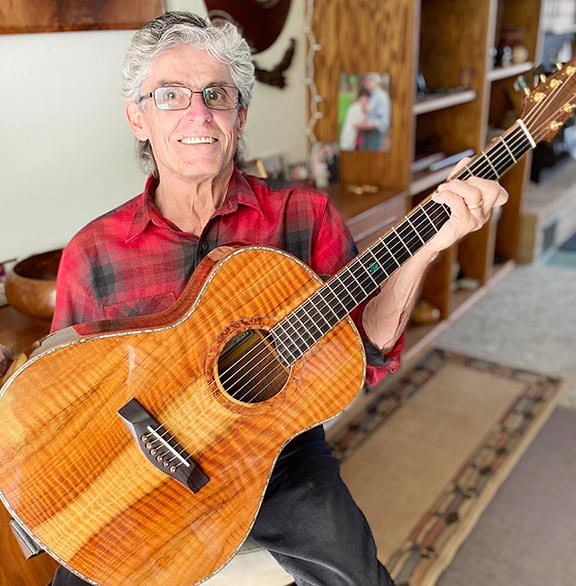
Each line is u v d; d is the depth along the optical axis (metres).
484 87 2.60
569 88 1.00
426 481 1.96
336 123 2.33
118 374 0.94
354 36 2.19
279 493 1.12
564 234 4.05
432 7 2.59
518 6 3.09
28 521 0.93
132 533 0.96
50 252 1.54
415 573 1.62
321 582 1.06
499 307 3.13
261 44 2.06
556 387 2.44
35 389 0.91
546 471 2.02
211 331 0.99
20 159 1.51
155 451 0.95
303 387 1.05
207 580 1.07
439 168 2.53
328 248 1.21
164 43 1.01
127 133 1.72
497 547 1.74
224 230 1.14
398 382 2.50
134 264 1.11
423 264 1.06
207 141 1.04
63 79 1.55
